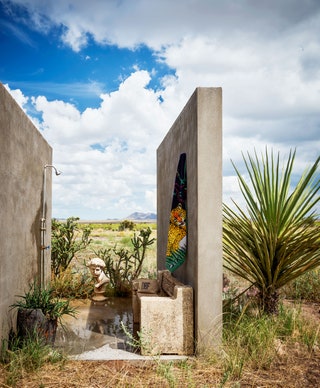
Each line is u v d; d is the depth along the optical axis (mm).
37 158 6680
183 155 5582
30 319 4531
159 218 8922
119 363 4301
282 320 5273
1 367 4020
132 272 8938
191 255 4996
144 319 4586
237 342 4473
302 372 4055
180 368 4172
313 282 7508
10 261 4766
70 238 8977
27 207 5824
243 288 7602
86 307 7168
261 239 5535
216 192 4660
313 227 5492
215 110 4727
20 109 5344
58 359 4297
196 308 4582
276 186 5457
